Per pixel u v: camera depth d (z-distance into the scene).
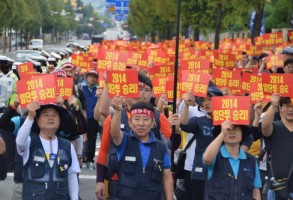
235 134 7.95
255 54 24.45
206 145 9.38
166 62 20.02
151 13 74.56
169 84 11.88
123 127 8.95
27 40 117.31
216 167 7.99
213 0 33.72
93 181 14.93
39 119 7.76
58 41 184.62
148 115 7.82
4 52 91.38
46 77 7.83
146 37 115.88
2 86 16.39
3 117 8.57
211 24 44.88
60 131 8.33
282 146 8.63
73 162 7.83
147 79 9.55
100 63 12.06
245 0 28.52
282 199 8.59
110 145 8.11
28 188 7.68
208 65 14.29
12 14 82.06
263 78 9.35
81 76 21.09
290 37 24.06
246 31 47.00
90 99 15.82
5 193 13.45
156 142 7.94
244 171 7.96
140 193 7.81
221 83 13.70
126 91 8.71
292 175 8.59
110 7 101.38
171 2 52.72
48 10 151.38
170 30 73.94
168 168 7.98
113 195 7.89
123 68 12.04
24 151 7.71
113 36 115.38
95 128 15.88
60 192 7.69
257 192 8.11
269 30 38.75
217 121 8.02
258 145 10.92
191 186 9.64
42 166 7.66
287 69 13.77
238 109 7.95
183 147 10.20
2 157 10.23
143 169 7.81
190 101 9.30
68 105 10.86
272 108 8.59
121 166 7.84
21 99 7.86
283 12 37.12
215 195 7.95
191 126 9.38
